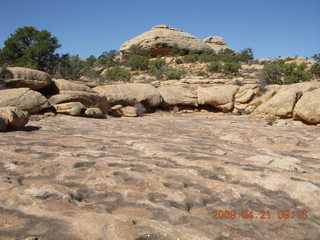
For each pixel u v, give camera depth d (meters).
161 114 23.67
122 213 3.16
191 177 4.43
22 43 35.25
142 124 13.04
